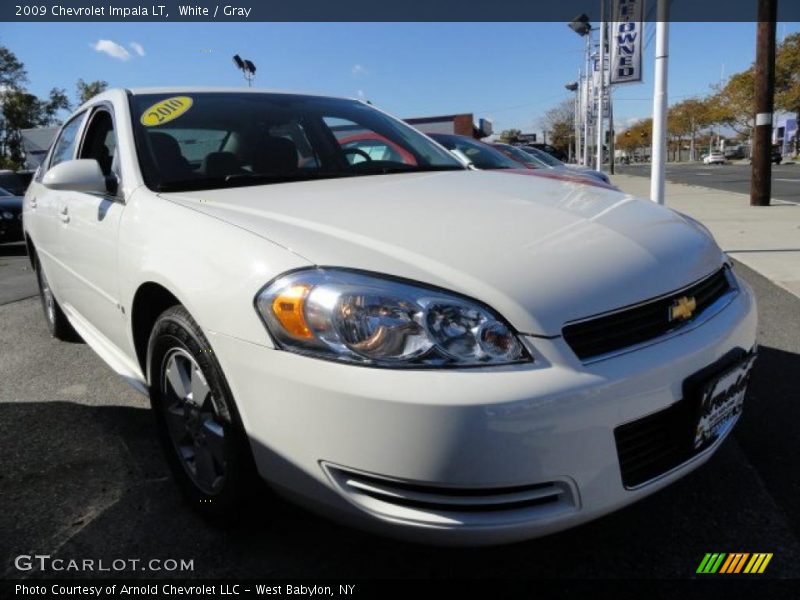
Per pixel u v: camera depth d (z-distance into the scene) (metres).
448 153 3.42
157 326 2.15
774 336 3.98
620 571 1.96
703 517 2.21
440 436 1.51
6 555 2.10
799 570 1.94
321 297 1.64
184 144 2.67
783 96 50.75
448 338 1.58
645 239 2.02
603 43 20.30
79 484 2.53
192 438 2.18
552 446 1.56
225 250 1.87
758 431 2.78
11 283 7.28
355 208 2.09
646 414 1.68
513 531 1.60
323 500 1.69
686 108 80.06
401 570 1.99
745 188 19.05
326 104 3.34
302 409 1.63
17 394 3.50
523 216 2.05
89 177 2.54
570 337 1.64
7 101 52.38
